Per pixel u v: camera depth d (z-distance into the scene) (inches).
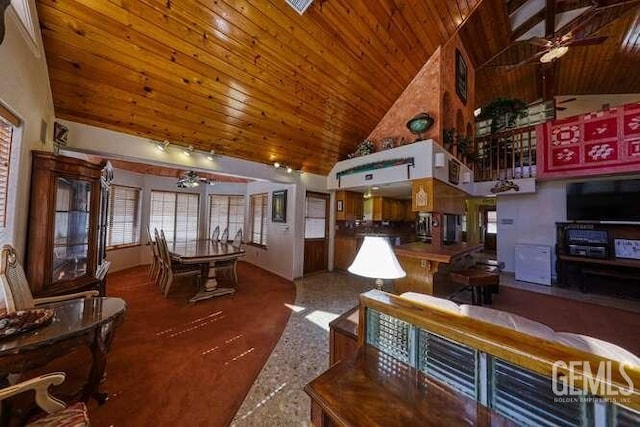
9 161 67.8
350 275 213.0
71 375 76.0
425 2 124.9
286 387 72.2
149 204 231.3
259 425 58.9
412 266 131.7
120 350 90.3
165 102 109.1
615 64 223.3
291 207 202.8
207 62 102.3
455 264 145.6
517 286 189.8
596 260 169.9
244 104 125.7
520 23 209.5
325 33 113.2
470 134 228.8
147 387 71.1
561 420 29.0
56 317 61.6
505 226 230.7
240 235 191.2
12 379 63.3
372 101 161.3
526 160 215.3
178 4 83.7
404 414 32.9
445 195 162.7
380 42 130.0
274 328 110.7
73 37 80.0
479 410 33.8
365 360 45.3
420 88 161.6
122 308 68.3
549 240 207.9
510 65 229.8
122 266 207.3
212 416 61.3
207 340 99.0
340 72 133.1
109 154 112.0
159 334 103.3
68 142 99.3
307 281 193.8
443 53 161.5
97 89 94.3
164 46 91.7
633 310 139.1
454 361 38.3
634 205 163.2
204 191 271.1
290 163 188.2
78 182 90.7
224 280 190.7
